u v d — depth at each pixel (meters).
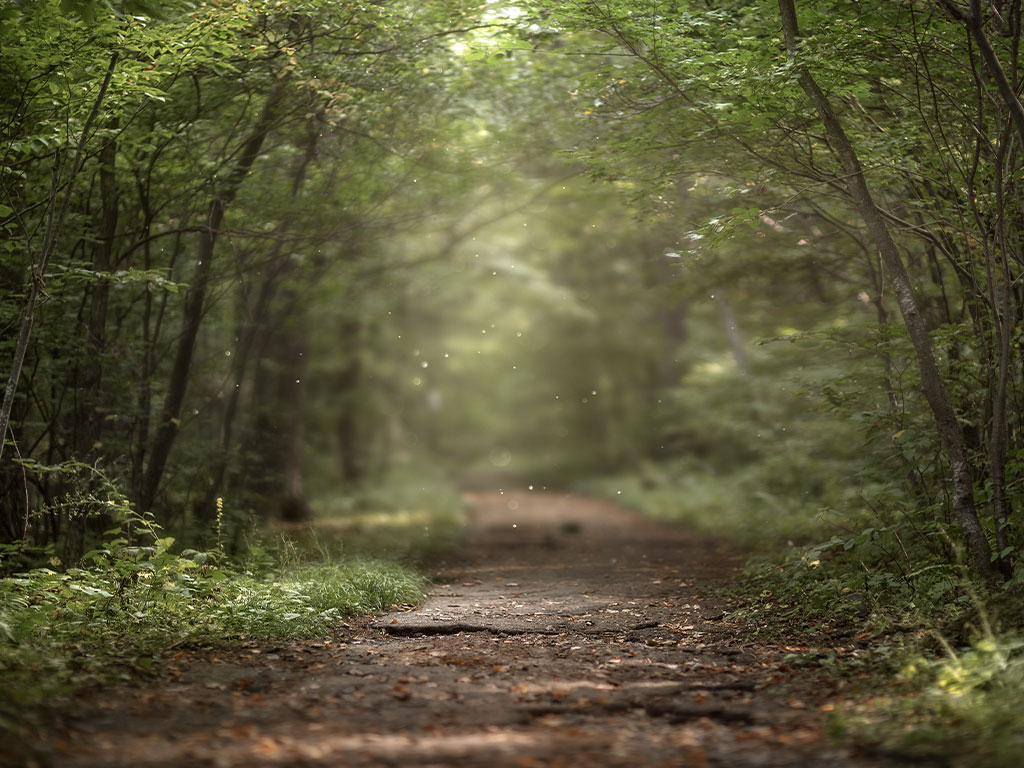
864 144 9.89
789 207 12.34
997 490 8.59
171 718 5.71
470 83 14.04
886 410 11.33
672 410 31.25
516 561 16.39
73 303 12.83
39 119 9.81
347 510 25.48
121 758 4.85
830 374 15.73
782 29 9.66
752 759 4.88
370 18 11.78
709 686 6.57
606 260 32.66
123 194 13.04
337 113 12.71
